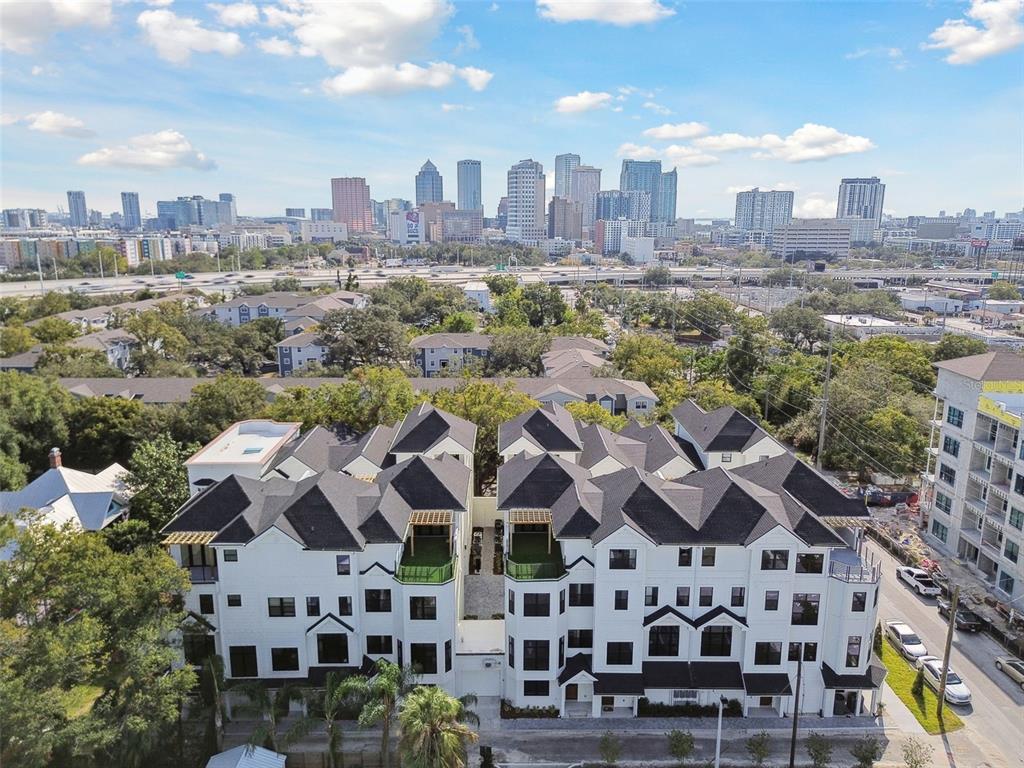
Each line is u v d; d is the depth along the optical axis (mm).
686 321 193625
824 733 45750
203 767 41938
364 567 46281
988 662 53094
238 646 46406
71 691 37344
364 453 60562
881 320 194000
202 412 81625
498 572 59844
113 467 73312
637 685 46031
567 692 48875
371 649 47406
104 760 39750
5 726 32344
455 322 166000
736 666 47406
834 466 91750
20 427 82000
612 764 42812
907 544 71312
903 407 93688
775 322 170125
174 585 40125
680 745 42531
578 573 46750
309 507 46531
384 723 40156
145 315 138125
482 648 48219
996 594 61531
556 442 64312
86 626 35875
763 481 54000
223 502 48000
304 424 77938
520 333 139875
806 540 45625
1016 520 60719
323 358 143250
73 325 143000
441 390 88562
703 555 46094
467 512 58938
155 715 38625
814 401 95250
